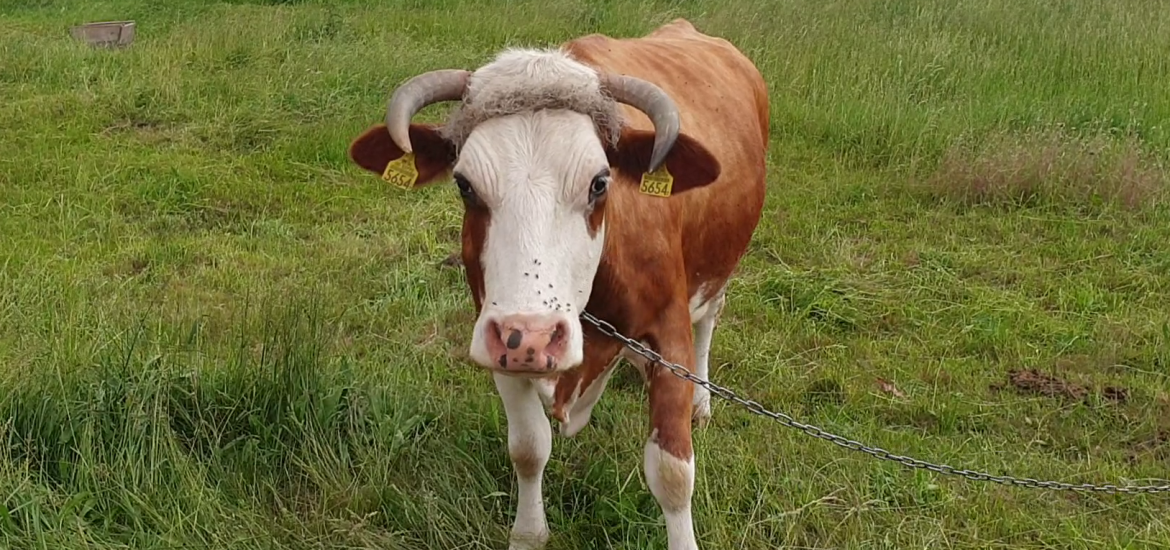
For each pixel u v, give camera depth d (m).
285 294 5.59
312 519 3.87
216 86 9.34
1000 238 6.85
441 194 7.42
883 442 4.52
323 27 11.46
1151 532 3.95
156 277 5.95
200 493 3.78
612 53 4.03
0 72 9.80
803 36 10.34
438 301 5.71
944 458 4.42
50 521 3.62
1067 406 4.88
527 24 11.83
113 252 6.29
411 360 5.03
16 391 4.05
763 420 4.65
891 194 7.54
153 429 3.92
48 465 3.92
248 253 6.34
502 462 4.21
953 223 7.03
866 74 9.45
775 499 4.04
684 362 3.55
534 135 2.92
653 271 3.43
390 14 12.37
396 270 6.05
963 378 5.10
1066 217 7.05
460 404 4.51
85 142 8.19
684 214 3.79
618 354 3.58
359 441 4.16
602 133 3.08
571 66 3.08
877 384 5.05
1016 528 3.96
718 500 3.99
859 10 11.45
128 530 3.69
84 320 5.03
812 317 5.77
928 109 8.70
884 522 3.98
